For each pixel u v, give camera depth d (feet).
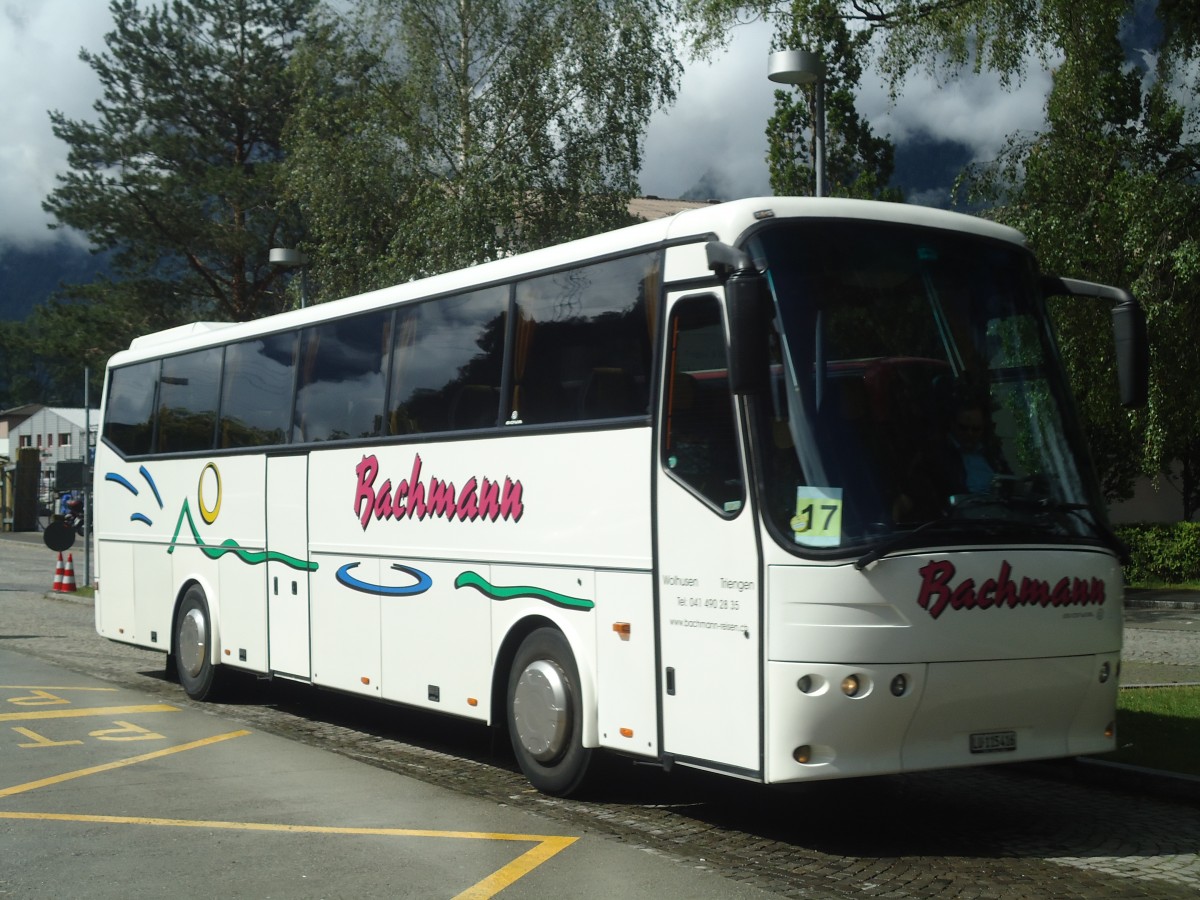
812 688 23.54
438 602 33.65
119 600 51.52
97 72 146.30
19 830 26.32
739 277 23.38
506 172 97.19
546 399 30.37
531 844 25.07
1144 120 67.62
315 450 39.37
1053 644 25.16
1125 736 34.27
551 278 30.76
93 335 148.15
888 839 25.71
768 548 24.03
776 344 24.63
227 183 141.18
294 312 41.83
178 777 31.78
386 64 105.09
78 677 51.26
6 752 35.19
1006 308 26.86
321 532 38.83
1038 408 26.50
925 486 24.48
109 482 52.70
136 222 144.46
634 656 27.14
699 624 25.50
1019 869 23.47
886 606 23.58
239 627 43.14
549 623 30.19
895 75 70.23
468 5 102.12
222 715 42.22
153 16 145.59
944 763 24.40
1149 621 76.18
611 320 28.68
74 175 145.28
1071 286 27.84
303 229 143.64
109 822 26.99
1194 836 26.05
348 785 30.83
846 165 98.02
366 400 37.32
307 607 39.42
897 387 25.02
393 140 103.40
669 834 26.00
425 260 97.30
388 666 35.63
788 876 22.86
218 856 24.25
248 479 42.83
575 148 101.60
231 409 44.32
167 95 146.92
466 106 101.65
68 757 34.47
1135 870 23.50
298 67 111.04
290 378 41.22
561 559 29.35
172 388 48.73
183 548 46.68
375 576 36.27
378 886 22.22
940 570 23.98
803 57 52.70
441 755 35.53
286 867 23.44
